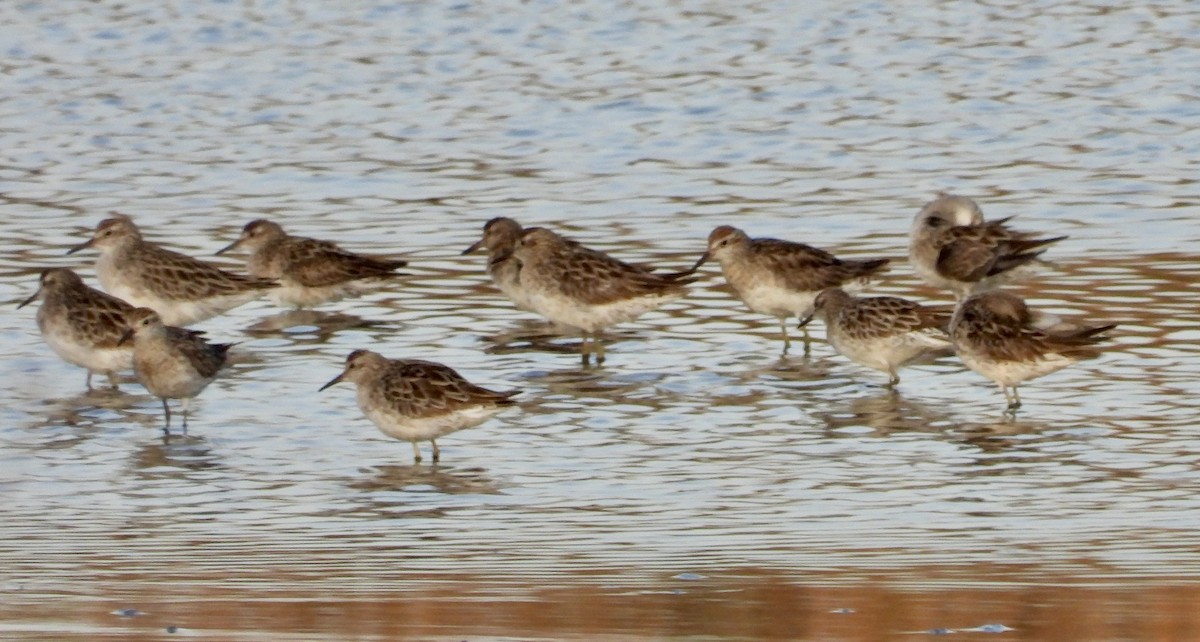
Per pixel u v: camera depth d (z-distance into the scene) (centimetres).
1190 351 1922
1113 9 3744
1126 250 2314
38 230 2500
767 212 2550
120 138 3016
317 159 2884
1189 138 2900
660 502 1525
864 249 2364
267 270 2175
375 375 1659
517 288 2111
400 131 3044
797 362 1961
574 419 1762
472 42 3603
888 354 1856
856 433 1708
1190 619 1223
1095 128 2973
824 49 3500
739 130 3005
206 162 2872
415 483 1588
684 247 2381
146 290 2094
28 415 1794
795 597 1281
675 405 1805
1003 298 1800
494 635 1218
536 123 3069
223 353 1802
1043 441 1669
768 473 1596
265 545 1434
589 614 1256
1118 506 1490
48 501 1548
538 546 1420
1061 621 1223
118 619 1258
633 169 2800
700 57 3456
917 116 3072
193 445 1698
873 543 1410
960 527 1445
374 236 2467
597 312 1995
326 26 3728
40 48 3578
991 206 2564
